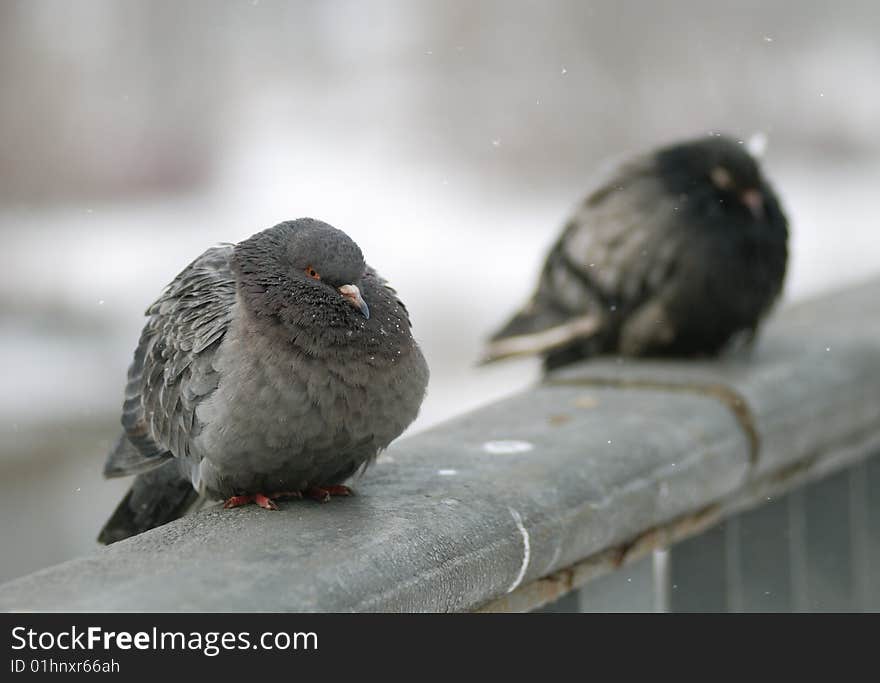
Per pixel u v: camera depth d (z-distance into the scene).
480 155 23.66
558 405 6.87
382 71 24.88
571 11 24.00
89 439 15.95
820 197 22.30
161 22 24.80
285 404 5.64
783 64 23.94
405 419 5.90
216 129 24.23
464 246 20.66
